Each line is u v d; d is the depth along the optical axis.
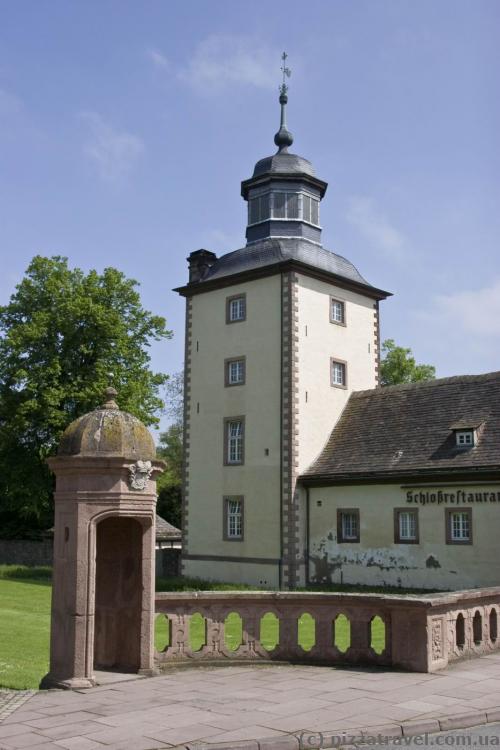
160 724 8.35
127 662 11.24
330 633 11.86
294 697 9.61
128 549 11.62
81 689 10.10
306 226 36.59
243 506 33.53
